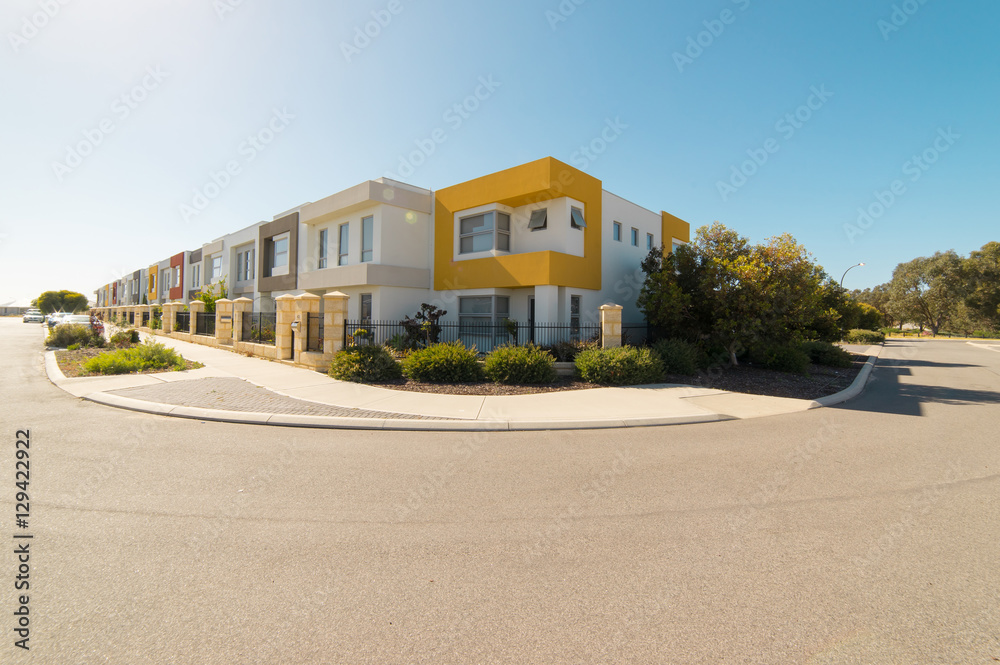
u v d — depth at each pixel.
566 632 2.43
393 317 16.30
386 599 2.71
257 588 2.80
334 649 2.28
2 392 9.41
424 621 2.51
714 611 2.62
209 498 4.21
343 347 12.35
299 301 13.21
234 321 17.42
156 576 2.91
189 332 22.78
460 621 2.51
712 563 3.16
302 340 13.13
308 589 2.80
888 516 3.97
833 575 3.01
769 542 3.47
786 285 12.19
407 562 3.13
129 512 3.89
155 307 28.84
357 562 3.13
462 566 3.09
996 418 8.24
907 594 2.80
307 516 3.85
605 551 3.32
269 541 3.40
